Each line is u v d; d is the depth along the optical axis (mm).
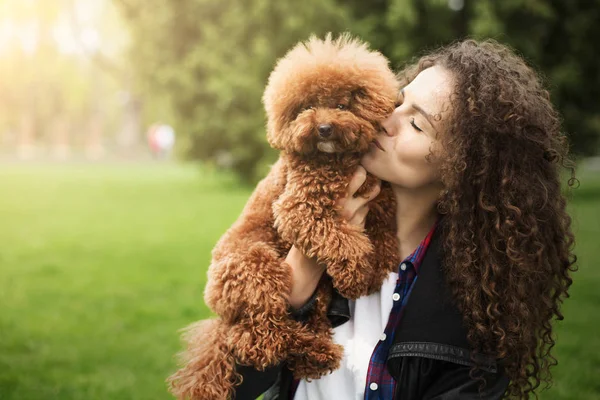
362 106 1880
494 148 1801
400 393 1772
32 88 52750
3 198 16672
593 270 8164
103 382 4770
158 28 18297
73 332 5883
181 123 18547
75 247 9875
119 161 42469
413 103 1839
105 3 37938
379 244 1896
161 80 18094
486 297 1796
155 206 14961
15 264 8648
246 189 18609
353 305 1899
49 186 20391
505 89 1805
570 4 16094
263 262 1792
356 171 1859
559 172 1939
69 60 49438
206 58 17344
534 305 1882
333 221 1784
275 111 1956
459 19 15969
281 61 2078
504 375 1862
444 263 1816
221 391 1789
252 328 1771
